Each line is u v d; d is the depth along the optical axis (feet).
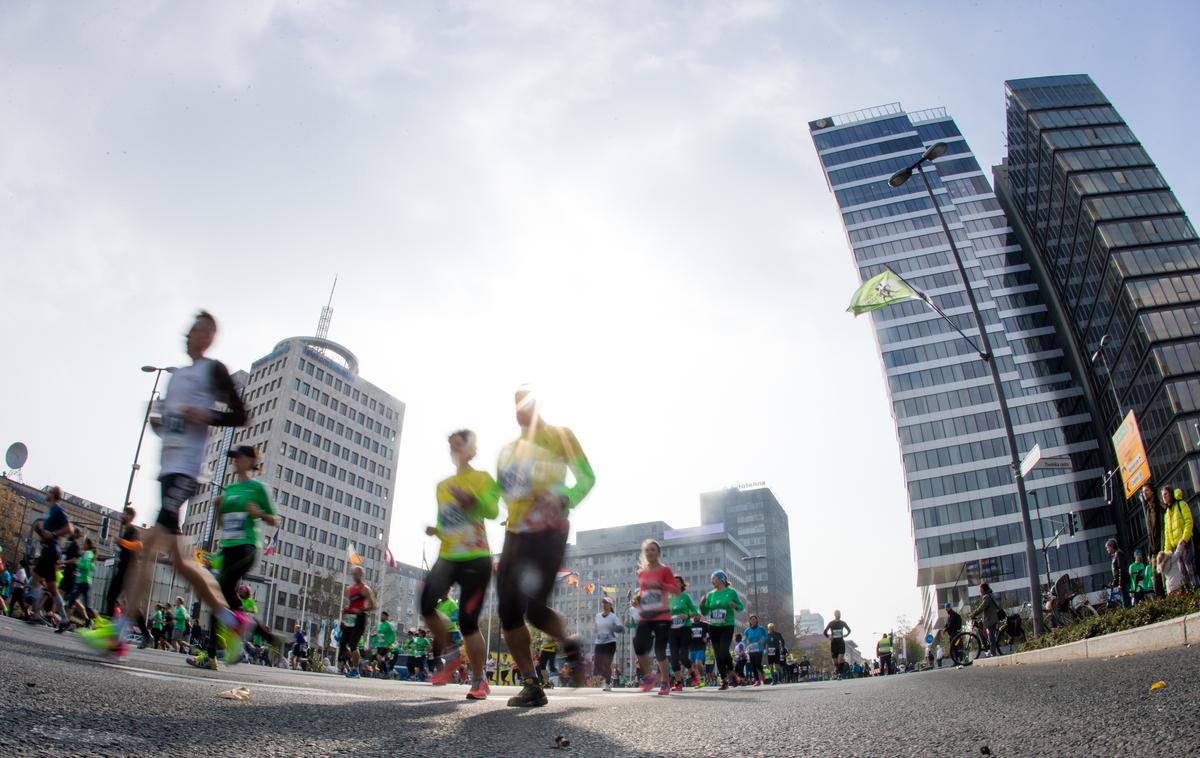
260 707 10.02
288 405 305.53
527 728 9.87
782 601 567.18
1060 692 12.53
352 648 38.52
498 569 15.55
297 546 295.69
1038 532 248.73
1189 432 199.31
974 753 7.16
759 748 8.09
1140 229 230.48
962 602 271.28
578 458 15.87
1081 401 264.52
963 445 264.11
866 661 156.15
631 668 380.58
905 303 288.51
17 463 135.03
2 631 22.72
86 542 44.70
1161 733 7.33
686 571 459.32
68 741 5.94
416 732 8.77
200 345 15.06
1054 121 262.67
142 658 22.58
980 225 302.66
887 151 319.27
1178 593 26.14
